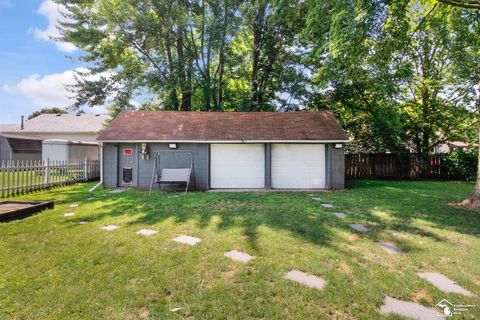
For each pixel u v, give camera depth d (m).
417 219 5.43
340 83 14.36
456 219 5.43
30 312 2.32
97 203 6.91
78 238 4.13
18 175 8.28
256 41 16.22
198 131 10.62
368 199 7.67
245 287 2.75
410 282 2.89
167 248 3.75
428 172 14.73
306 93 15.47
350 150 15.93
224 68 17.17
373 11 6.89
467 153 14.05
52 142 15.02
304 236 4.30
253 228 4.71
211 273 3.03
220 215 5.66
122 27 13.97
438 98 14.71
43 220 5.14
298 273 3.07
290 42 15.24
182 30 14.76
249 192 9.29
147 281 2.85
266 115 12.29
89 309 2.38
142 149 10.07
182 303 2.48
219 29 14.67
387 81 13.16
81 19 13.85
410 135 15.23
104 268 3.13
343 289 2.73
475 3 6.99
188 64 15.10
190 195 8.41
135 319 2.26
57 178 10.12
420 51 14.57
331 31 7.53
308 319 2.27
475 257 3.56
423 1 8.91
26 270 3.06
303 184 10.51
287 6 12.30
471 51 12.03
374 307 2.46
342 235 4.39
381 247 3.91
